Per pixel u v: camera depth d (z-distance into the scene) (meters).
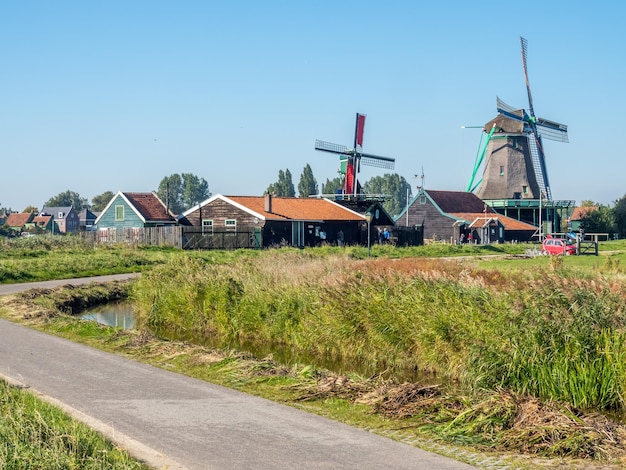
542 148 89.12
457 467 8.09
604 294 13.66
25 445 8.02
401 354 16.31
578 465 8.35
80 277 35.25
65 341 16.20
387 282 18.00
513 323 13.41
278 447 8.67
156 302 23.03
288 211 60.56
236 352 14.88
